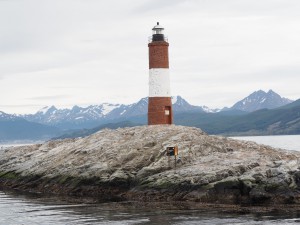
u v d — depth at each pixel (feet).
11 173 311.47
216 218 169.99
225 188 203.51
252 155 238.48
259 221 163.12
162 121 310.45
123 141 274.36
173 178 219.20
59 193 256.11
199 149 248.32
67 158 282.77
